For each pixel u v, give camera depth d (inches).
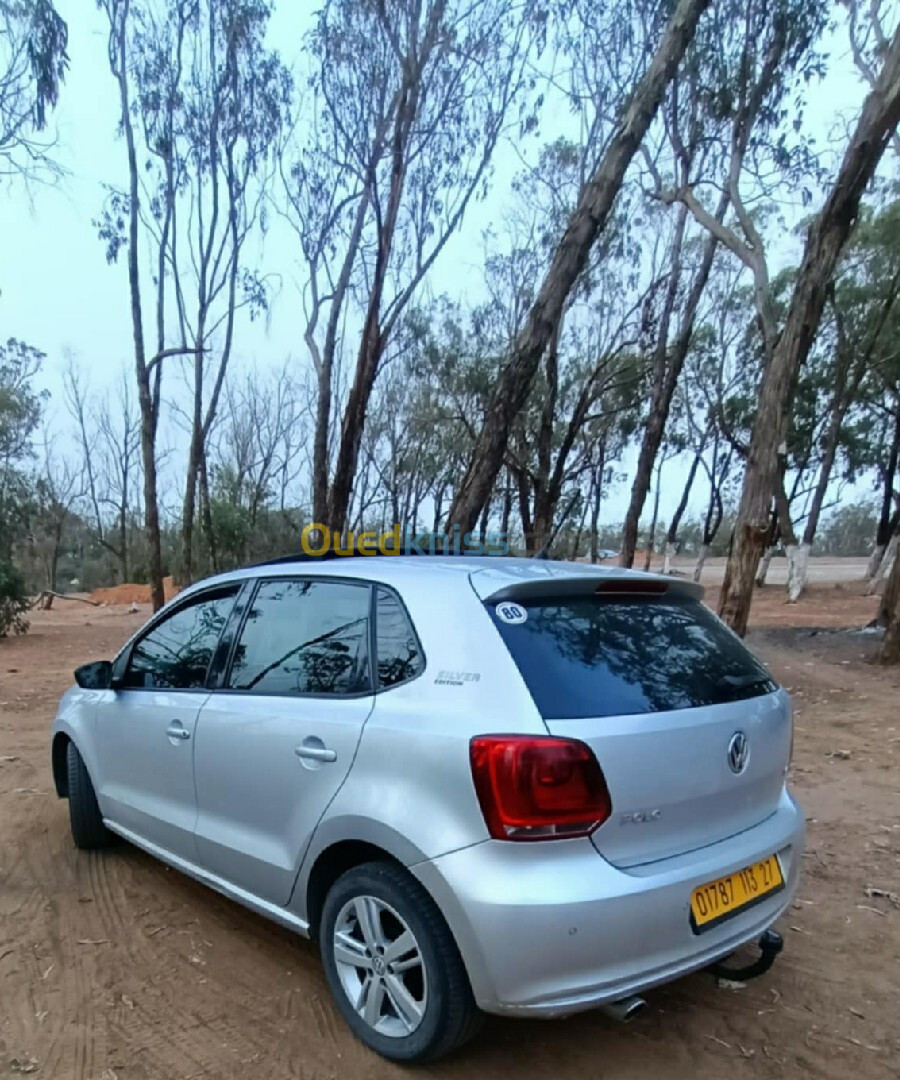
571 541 1641.2
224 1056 107.4
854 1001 121.7
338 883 110.0
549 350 837.8
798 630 636.1
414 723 101.8
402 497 1537.9
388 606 115.3
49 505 1984.5
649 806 97.5
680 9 322.0
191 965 130.3
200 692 139.2
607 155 326.3
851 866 173.2
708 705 108.7
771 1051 109.7
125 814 157.0
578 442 1294.3
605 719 97.4
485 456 340.5
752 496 428.5
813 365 1144.8
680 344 754.2
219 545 1120.2
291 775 115.7
